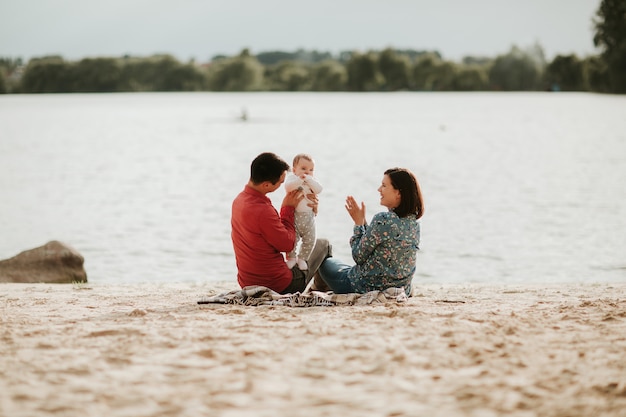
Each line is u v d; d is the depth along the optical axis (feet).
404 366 15.10
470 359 15.60
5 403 12.84
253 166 23.27
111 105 481.87
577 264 50.31
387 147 171.53
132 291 31.12
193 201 87.76
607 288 32.58
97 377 14.43
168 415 12.35
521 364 15.23
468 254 54.13
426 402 13.00
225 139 202.39
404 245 23.44
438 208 78.02
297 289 23.97
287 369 14.94
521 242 58.49
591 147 161.48
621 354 16.07
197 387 13.79
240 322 19.65
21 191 97.09
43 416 12.26
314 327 18.61
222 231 66.44
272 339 17.44
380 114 339.98
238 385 13.91
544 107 381.40
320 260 24.52
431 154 151.84
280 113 357.20
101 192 96.37
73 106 466.70
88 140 201.26
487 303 24.40
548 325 19.13
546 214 72.84
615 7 345.51
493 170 118.52
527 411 12.59
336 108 412.36
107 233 65.51
